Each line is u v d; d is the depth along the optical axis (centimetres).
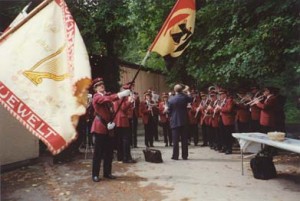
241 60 977
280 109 949
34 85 273
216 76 1159
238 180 694
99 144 707
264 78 1119
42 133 264
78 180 718
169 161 919
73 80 262
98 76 1525
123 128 896
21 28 283
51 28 283
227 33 1059
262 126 943
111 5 1398
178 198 585
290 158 901
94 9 1406
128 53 2214
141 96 2198
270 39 882
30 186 679
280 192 604
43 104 270
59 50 280
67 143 261
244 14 959
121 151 925
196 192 617
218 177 722
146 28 1447
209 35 1121
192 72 1259
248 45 953
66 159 919
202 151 1094
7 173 785
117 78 1591
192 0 557
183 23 556
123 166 856
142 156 1013
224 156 983
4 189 661
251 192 608
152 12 1348
